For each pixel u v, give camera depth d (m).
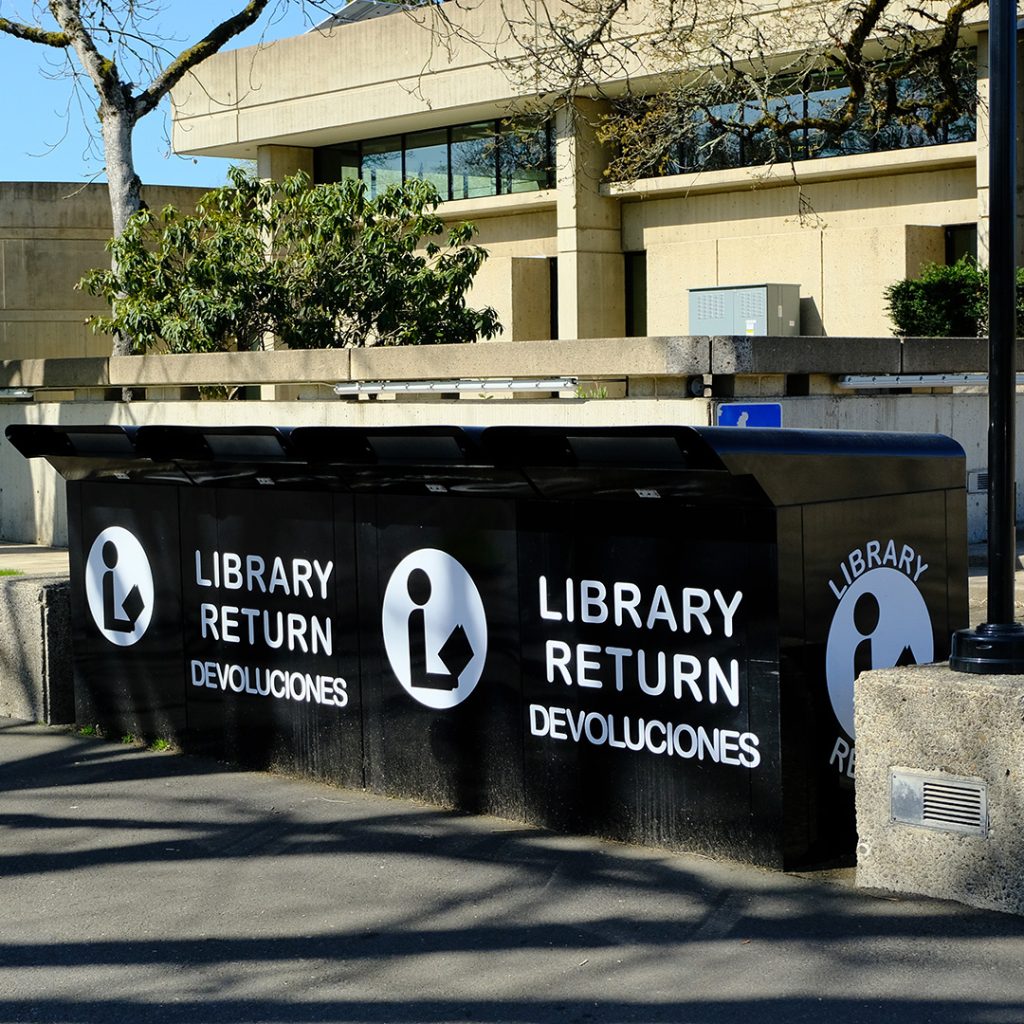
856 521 6.22
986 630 5.68
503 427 6.20
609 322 28.22
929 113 22.17
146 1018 4.89
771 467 5.77
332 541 7.50
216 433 7.44
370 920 5.68
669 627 6.23
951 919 5.37
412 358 13.84
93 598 8.84
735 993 4.83
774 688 5.92
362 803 7.29
